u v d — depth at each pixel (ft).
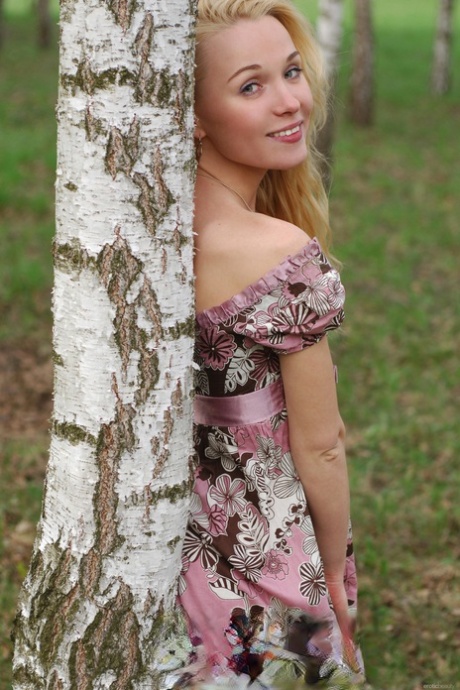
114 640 6.91
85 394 6.64
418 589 14.97
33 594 7.04
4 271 29.48
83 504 6.79
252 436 7.29
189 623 7.30
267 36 7.00
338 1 29.81
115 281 6.46
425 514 17.37
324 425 7.20
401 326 27.89
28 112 57.06
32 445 19.48
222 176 7.39
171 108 6.37
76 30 6.24
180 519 6.95
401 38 109.29
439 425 21.39
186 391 6.79
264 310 6.88
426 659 13.08
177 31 6.30
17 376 23.13
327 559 7.79
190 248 6.68
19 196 38.40
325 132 24.95
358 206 42.27
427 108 69.62
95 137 6.30
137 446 6.68
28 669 7.06
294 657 7.30
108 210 6.38
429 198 44.55
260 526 7.35
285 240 6.86
